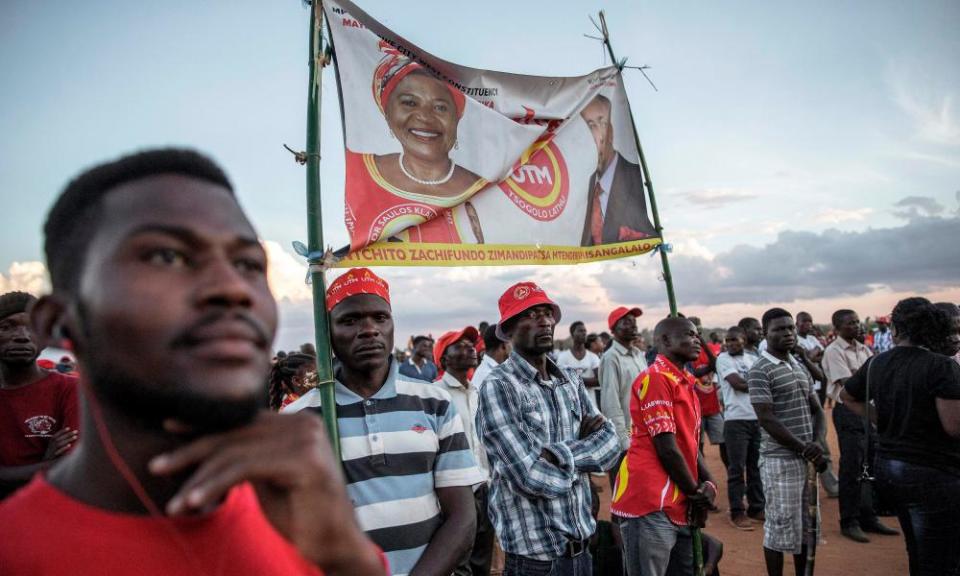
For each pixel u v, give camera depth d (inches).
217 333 25.6
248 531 30.7
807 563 175.5
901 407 149.2
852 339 257.1
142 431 28.2
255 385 26.5
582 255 141.1
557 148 143.2
